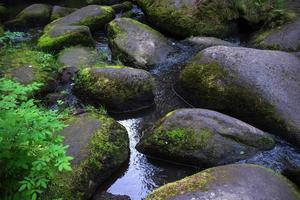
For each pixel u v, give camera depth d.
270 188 3.99
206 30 8.32
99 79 6.24
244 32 8.61
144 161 5.11
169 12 8.45
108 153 4.89
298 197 4.01
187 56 7.64
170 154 5.00
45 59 7.18
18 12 10.51
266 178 4.10
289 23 7.65
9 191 3.78
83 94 6.38
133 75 6.16
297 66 5.96
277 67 5.84
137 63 7.33
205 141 4.91
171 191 3.99
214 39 7.97
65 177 4.39
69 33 8.07
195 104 6.21
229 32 8.47
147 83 6.19
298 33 7.38
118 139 5.14
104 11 9.16
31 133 3.59
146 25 8.35
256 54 6.01
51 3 10.94
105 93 6.14
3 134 3.56
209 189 3.93
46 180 3.65
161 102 6.39
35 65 6.93
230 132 4.97
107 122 5.22
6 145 3.59
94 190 4.62
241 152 4.91
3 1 10.84
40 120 3.71
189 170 4.92
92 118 5.28
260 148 5.01
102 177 4.77
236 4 8.49
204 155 4.88
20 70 6.75
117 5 10.00
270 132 5.39
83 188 4.45
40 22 9.64
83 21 8.88
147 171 4.96
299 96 5.52
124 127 5.42
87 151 4.74
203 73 6.09
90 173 4.61
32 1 10.95
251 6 8.41
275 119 5.32
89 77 6.34
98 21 9.00
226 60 5.97
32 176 3.64
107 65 6.95
